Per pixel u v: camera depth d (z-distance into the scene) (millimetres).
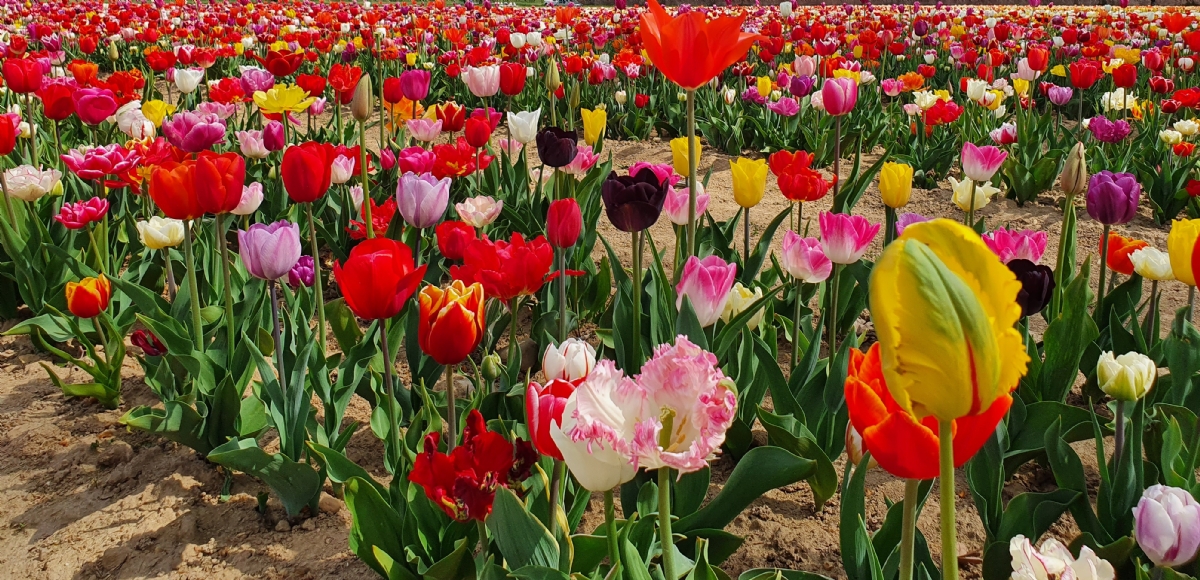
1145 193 7266
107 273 4641
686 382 1537
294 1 24672
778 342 4703
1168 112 7891
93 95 5480
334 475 2857
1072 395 4160
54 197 5316
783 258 3451
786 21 17203
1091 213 3836
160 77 14352
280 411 3186
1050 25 17828
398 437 2957
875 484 3447
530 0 35688
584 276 4941
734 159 9023
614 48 14609
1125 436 3221
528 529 2193
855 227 3305
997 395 1176
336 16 16906
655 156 9234
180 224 4105
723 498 2672
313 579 2967
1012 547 1733
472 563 2494
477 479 1908
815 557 3035
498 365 3137
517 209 5660
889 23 13211
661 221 6988
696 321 2906
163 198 3252
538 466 2531
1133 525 2668
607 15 19609
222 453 2879
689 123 3086
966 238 1120
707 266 3078
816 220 6961
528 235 5141
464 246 3443
